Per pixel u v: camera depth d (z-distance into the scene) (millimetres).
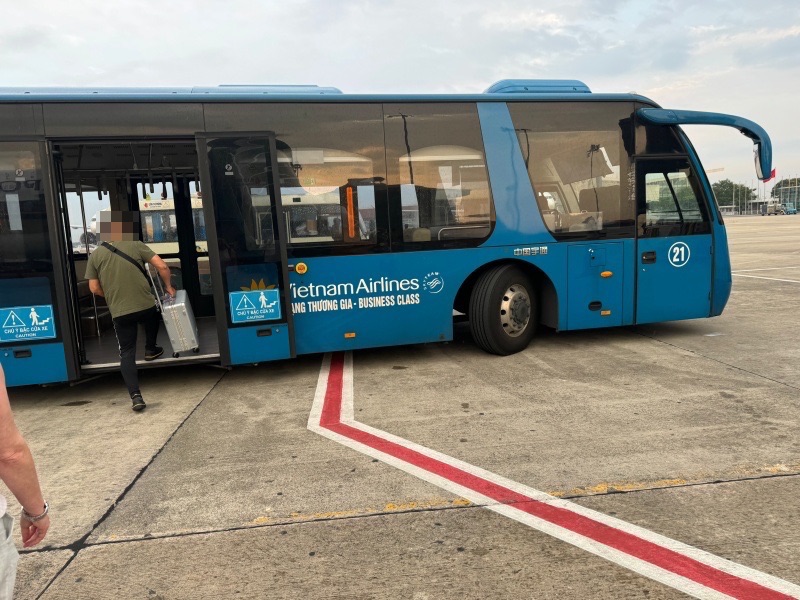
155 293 5551
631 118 6387
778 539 2629
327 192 5656
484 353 6504
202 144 5258
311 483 3377
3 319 5020
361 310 5824
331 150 5641
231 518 3008
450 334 6094
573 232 6285
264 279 5477
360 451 3828
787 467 3352
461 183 5992
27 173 4973
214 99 5328
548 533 2744
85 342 6473
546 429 4086
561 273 6285
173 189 7719
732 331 7219
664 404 4527
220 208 5344
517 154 6117
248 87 5660
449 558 2572
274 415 4648
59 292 5094
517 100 6121
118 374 6270
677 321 8008
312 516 2994
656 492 3104
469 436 4016
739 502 2971
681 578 2371
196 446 4047
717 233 6750
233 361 5473
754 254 18594
